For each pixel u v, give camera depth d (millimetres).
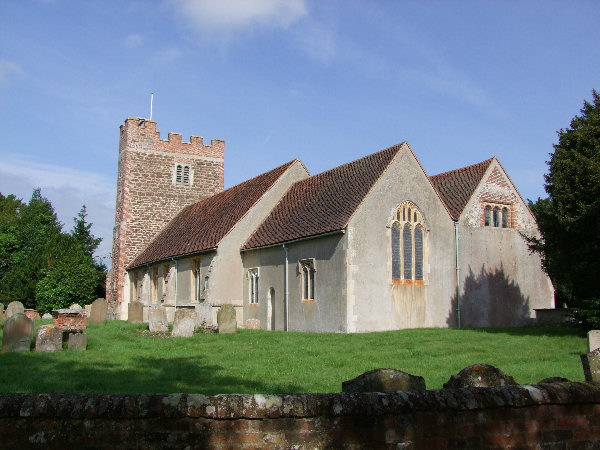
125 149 47469
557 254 23016
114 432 6078
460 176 32844
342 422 6270
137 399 6184
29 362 15586
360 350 18234
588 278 22109
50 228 63938
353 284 24891
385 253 26141
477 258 29484
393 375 8109
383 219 26281
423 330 24656
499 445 6645
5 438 6070
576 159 22250
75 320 19688
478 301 29078
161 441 6070
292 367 14984
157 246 44031
